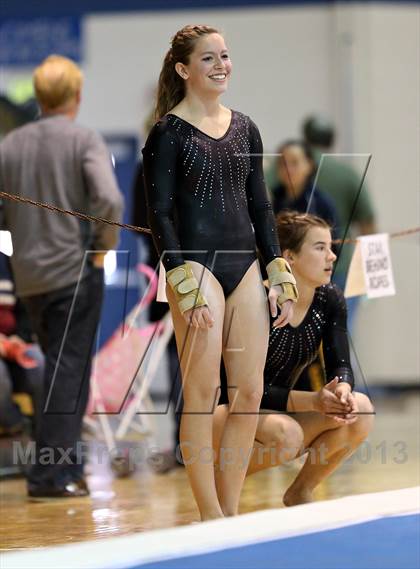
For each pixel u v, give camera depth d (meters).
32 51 30.34
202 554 7.78
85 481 15.62
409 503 9.82
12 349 17.92
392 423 23.47
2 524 13.18
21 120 24.31
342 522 8.99
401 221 29.00
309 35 30.59
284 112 30.78
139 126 30.78
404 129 29.42
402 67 29.92
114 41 30.78
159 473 17.89
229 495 11.00
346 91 30.19
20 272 15.51
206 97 10.78
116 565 7.32
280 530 8.59
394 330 29.66
